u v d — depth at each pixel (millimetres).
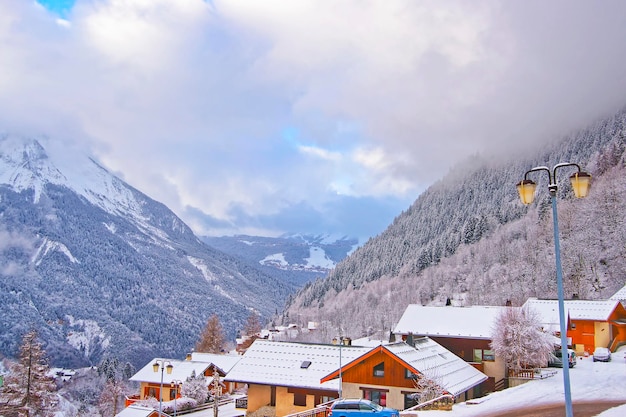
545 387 41969
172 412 66938
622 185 154375
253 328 169375
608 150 187750
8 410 67688
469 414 32500
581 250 141250
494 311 62250
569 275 134125
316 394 46906
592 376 46594
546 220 169625
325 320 194125
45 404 70812
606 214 149000
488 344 57875
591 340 67312
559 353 60438
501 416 31297
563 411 31578
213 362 92250
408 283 193500
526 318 55750
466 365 52125
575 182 16406
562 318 16891
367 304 193000
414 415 32219
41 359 72625
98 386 164625
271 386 48812
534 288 136000
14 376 69812
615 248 134250
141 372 87312
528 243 165000
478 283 161250
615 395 36750
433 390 39938
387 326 153375
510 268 157875
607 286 122688
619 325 72188
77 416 122688
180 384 79750
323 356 50719
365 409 30656
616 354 63812
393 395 44281
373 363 45500
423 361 46562
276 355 51656
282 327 189125
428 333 60531
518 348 53562
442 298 167000
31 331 72938
